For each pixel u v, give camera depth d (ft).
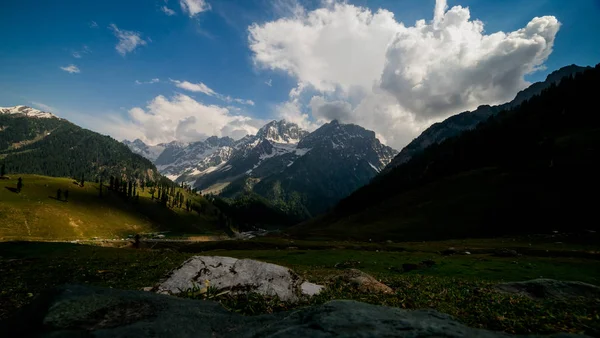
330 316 16.37
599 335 25.93
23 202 590.14
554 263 146.82
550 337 13.53
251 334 16.38
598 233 270.05
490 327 30.55
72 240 542.16
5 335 17.03
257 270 49.44
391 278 97.19
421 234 390.83
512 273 121.39
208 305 22.45
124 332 16.25
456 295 55.01
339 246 294.66
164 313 19.70
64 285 21.63
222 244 327.67
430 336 13.60
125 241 574.15
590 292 54.34
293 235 477.77
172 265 98.99
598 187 368.27
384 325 15.07
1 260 112.78
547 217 351.05
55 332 16.08
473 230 370.94
